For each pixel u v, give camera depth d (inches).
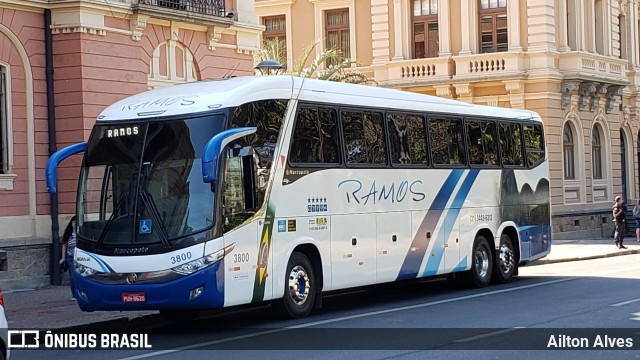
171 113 742.5
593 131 2106.3
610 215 2123.5
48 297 978.7
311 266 821.9
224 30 1282.0
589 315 777.6
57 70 1095.0
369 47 2039.9
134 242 722.2
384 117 914.1
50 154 1090.7
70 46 1089.4
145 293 715.4
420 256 952.9
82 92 1085.1
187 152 728.3
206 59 1259.8
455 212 1008.9
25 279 1055.6
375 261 888.9
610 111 2145.7
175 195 724.0
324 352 619.5
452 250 1002.1
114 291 724.0
